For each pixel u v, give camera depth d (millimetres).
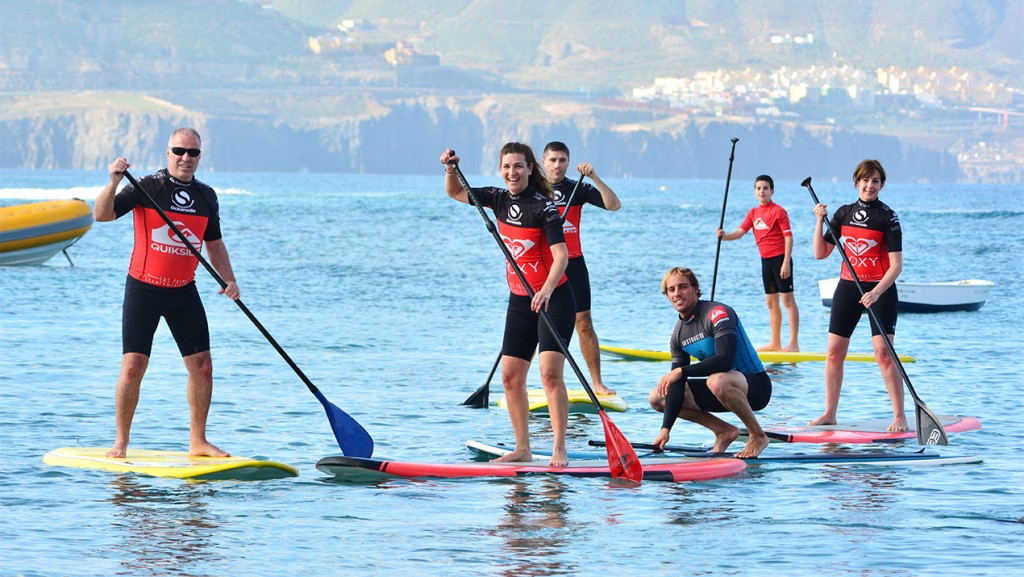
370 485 15641
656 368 28594
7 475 15742
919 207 180000
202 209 16234
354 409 22031
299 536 13102
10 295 44188
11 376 24953
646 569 11961
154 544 12680
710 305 17734
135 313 16188
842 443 19109
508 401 16891
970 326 38531
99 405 21703
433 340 33219
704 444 19109
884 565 12094
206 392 16688
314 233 92938
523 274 16219
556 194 22031
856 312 20516
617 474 16047
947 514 14219
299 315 39062
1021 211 155375
